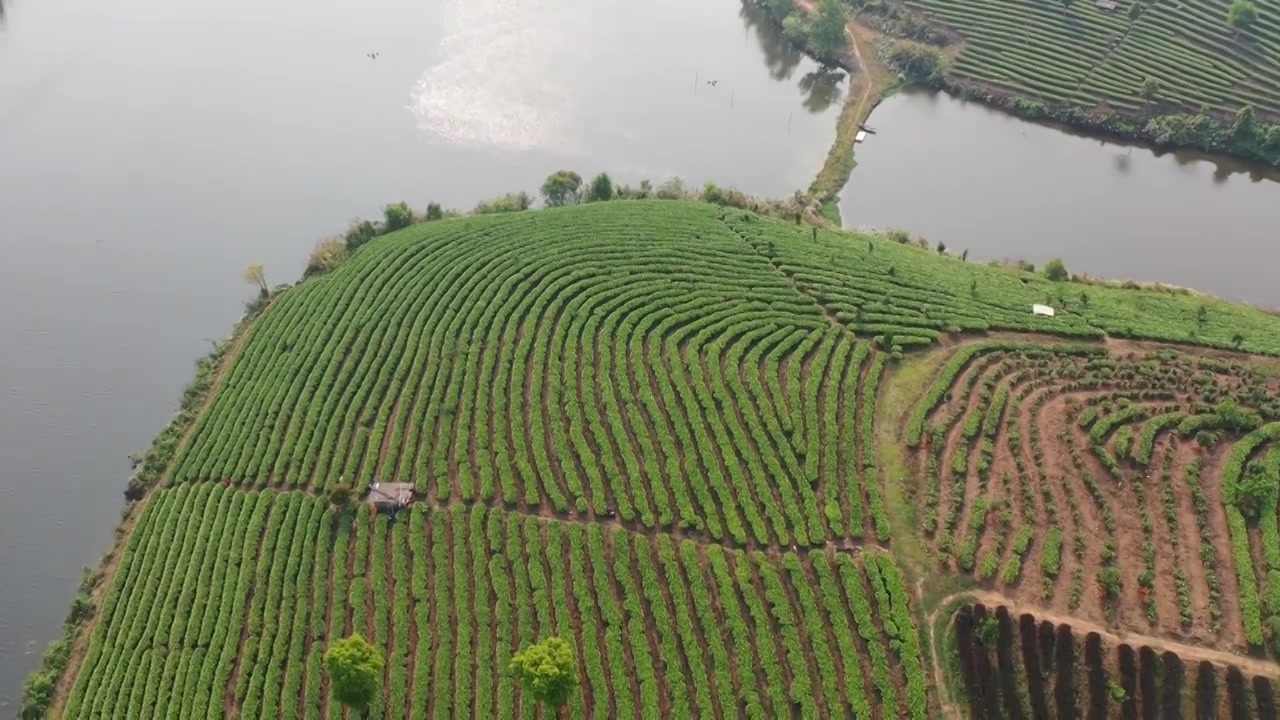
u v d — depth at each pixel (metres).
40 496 76.19
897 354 77.56
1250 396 71.00
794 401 73.88
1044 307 82.94
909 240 99.94
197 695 59.09
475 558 65.25
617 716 57.12
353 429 75.06
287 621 62.75
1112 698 54.78
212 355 85.44
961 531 64.94
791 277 87.19
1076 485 66.25
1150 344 79.06
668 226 94.00
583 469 70.94
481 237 92.50
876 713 56.91
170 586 65.19
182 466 73.81
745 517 67.19
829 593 62.00
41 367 87.75
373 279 88.19
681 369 77.06
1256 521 62.34
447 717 57.38
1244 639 56.53
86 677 61.19
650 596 62.44
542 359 79.00
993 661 57.34
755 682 58.31
